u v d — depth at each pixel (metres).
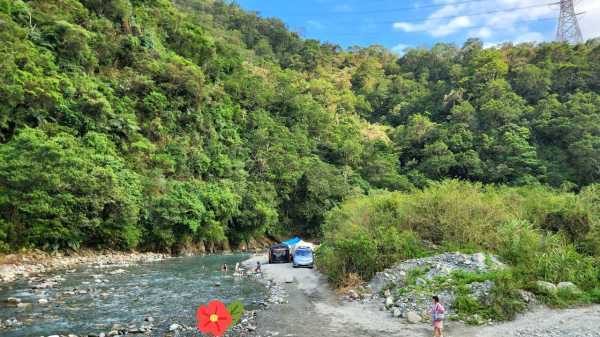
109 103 37.84
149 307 13.83
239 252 45.81
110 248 30.88
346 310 13.73
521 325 10.85
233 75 75.19
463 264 15.17
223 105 61.78
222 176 51.62
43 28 37.12
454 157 80.62
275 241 57.91
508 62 115.62
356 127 96.81
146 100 45.41
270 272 23.83
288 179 58.88
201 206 39.19
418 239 18.92
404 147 93.75
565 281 14.25
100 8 48.78
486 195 20.59
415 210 20.59
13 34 30.02
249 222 49.28
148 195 36.66
